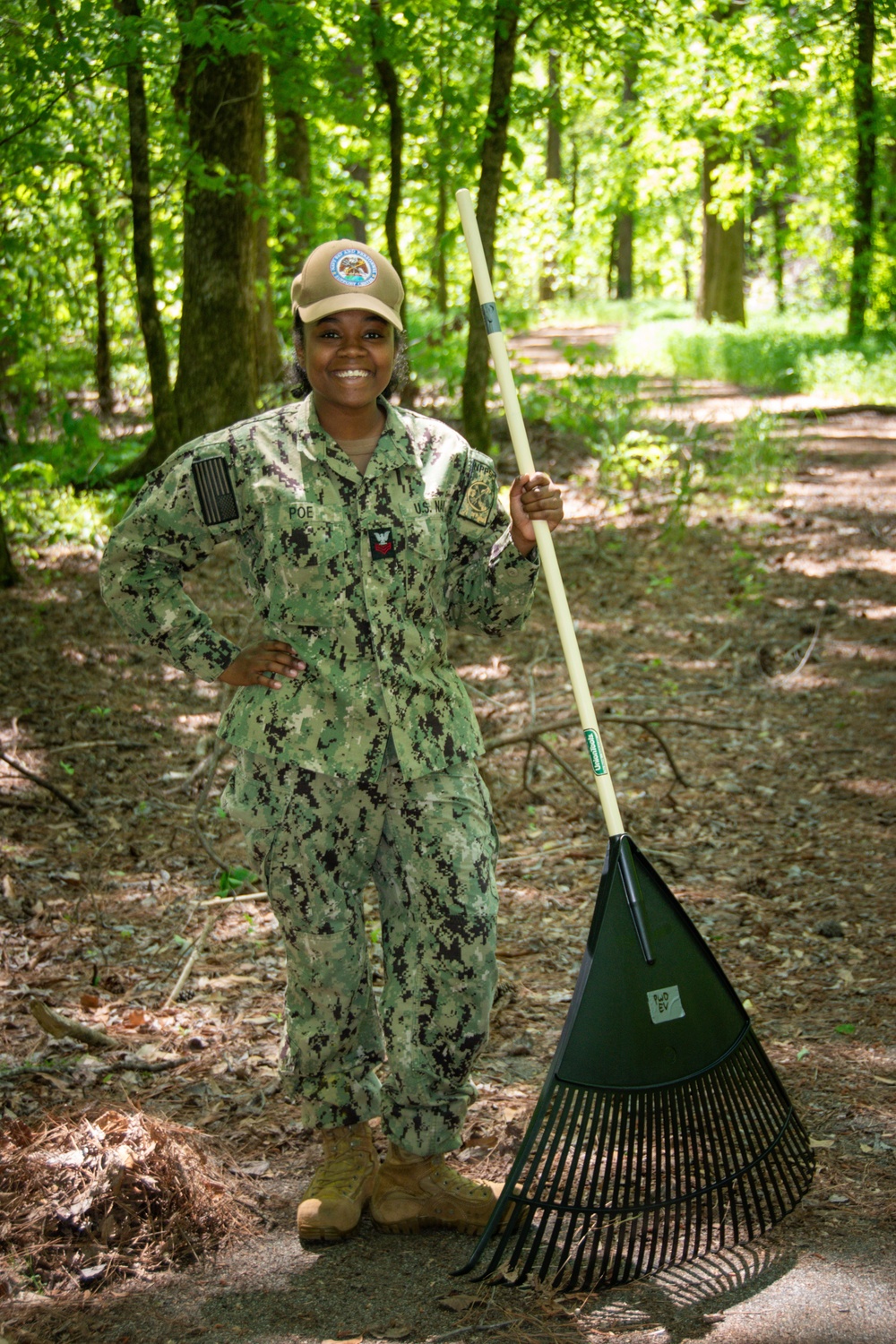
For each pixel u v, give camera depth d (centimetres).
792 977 383
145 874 466
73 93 830
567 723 536
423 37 1088
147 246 927
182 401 980
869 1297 233
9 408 1270
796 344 1930
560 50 1130
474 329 1110
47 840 486
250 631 722
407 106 1198
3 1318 229
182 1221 256
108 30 727
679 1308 232
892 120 1823
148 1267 247
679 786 559
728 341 2045
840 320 2217
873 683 682
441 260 1794
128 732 613
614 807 256
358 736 241
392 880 250
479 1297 236
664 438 1116
